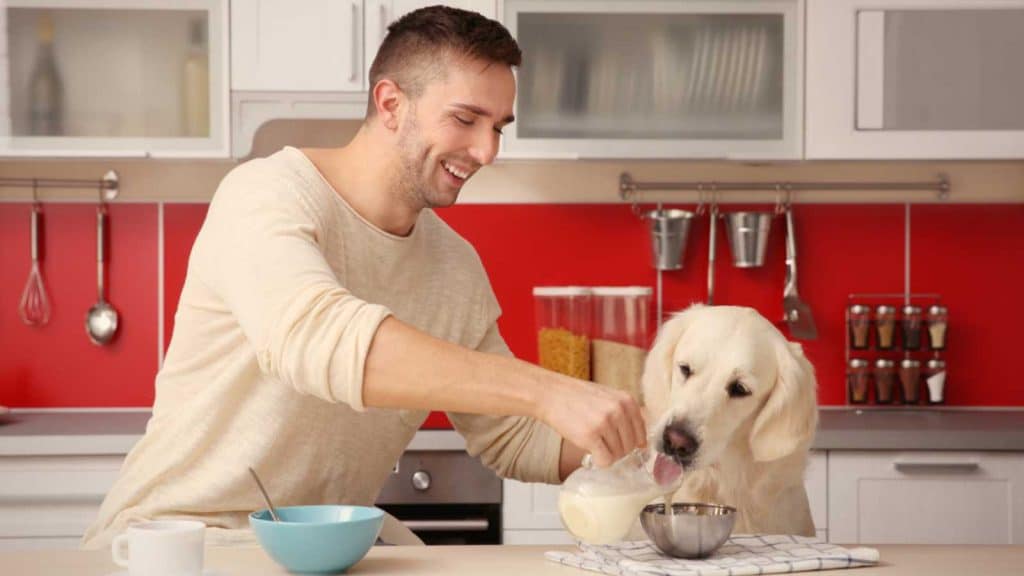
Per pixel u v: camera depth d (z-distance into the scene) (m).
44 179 3.26
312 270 1.35
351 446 1.73
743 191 3.36
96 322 3.26
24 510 2.71
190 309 1.66
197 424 1.66
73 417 3.09
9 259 3.26
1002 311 3.34
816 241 3.35
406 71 1.59
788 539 1.45
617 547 1.40
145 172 3.28
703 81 3.05
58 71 2.98
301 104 3.00
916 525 2.77
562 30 3.05
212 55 2.99
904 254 3.35
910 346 3.27
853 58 3.04
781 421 1.73
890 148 3.04
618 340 3.02
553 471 1.76
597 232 3.34
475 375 1.25
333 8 2.99
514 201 3.33
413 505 2.80
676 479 1.43
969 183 3.35
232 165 3.29
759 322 1.79
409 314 1.77
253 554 1.39
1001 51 3.04
